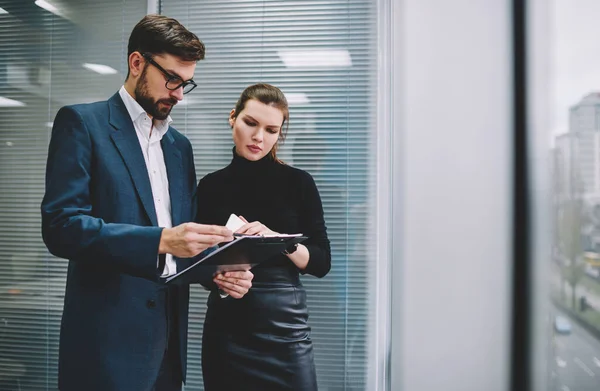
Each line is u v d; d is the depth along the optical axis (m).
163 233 1.02
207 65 1.85
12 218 1.93
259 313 1.30
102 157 1.09
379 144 1.76
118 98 1.17
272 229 1.37
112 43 1.88
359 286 1.76
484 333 1.11
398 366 1.18
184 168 1.29
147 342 1.11
